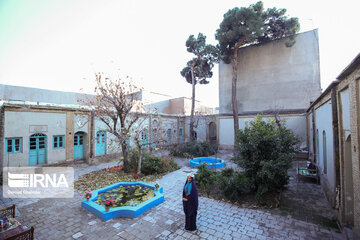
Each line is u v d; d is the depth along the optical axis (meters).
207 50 18.75
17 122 10.34
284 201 7.18
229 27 16.66
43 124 11.40
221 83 21.98
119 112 11.06
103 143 14.49
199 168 9.14
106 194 7.59
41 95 15.75
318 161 10.26
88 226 5.48
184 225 5.53
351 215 5.18
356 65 4.23
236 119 17.05
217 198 7.43
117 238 4.95
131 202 6.79
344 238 4.88
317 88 17.20
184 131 23.78
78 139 13.45
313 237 4.95
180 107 26.61
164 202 7.10
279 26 17.48
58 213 6.26
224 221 5.75
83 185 8.95
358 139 4.36
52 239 4.91
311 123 13.12
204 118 22.41
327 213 6.23
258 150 7.13
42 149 11.47
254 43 19.88
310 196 7.64
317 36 17.36
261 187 6.95
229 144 20.23
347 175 5.32
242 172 8.05
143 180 9.77
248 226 5.48
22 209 6.57
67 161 12.43
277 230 5.27
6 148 9.99
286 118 16.91
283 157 6.75
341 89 5.47
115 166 12.26
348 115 5.14
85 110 13.27
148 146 18.05
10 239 3.77
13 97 14.45
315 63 17.39
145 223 5.64
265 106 19.09
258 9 16.94
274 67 18.94
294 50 18.16
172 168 12.05
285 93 18.34
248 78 20.14
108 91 11.12
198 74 20.80
